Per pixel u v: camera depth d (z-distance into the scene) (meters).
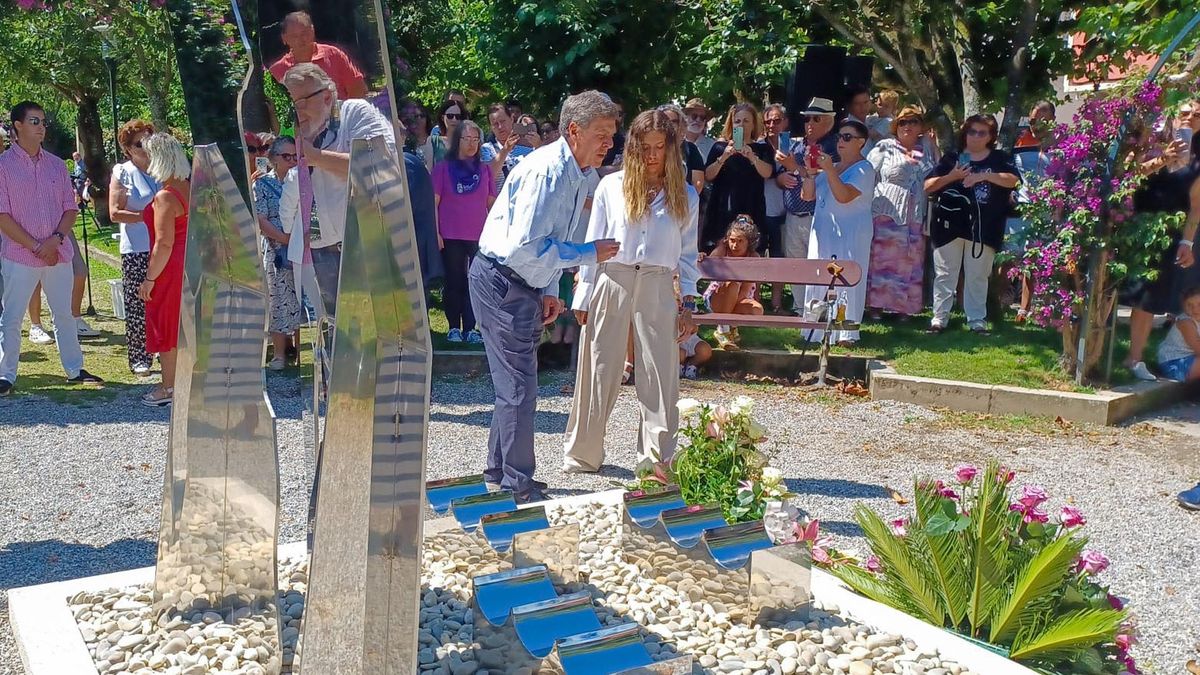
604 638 3.01
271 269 8.54
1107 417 7.51
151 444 6.72
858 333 9.24
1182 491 6.06
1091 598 3.57
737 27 11.00
